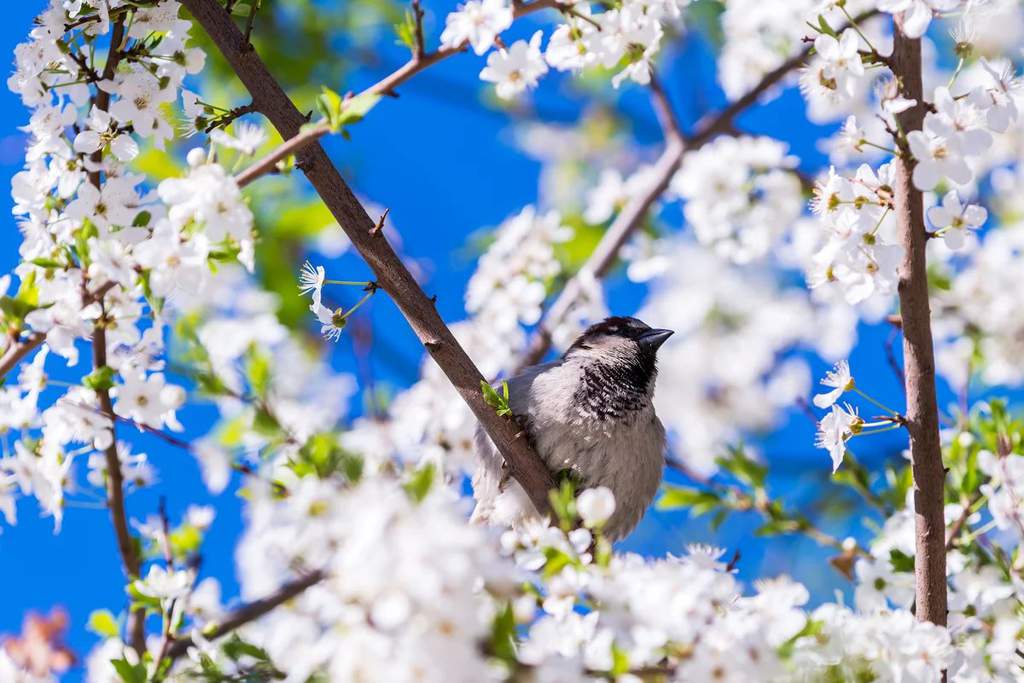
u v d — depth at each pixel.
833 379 7.29
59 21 7.51
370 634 4.71
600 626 5.95
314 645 5.03
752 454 11.22
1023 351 12.32
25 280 7.76
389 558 4.68
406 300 7.94
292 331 12.63
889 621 6.83
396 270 7.84
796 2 11.97
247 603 8.73
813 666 6.45
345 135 6.89
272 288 12.69
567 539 6.18
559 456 11.02
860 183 7.11
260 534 6.99
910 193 6.99
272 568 8.37
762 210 12.55
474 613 4.74
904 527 9.34
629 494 11.31
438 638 4.69
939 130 6.38
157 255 6.60
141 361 7.88
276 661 6.39
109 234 7.29
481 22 7.27
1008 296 12.27
